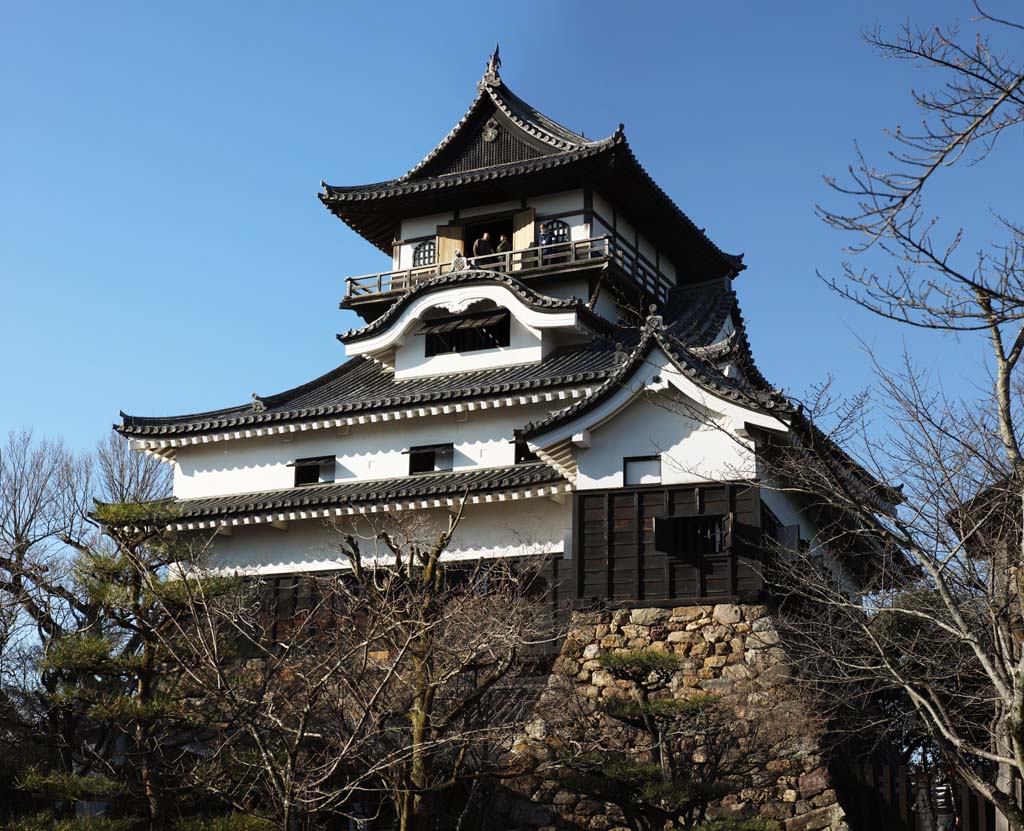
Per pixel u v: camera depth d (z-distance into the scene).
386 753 16.19
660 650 23.77
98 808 23.50
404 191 36.84
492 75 38.56
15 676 23.62
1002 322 10.63
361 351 34.25
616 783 18.97
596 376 28.89
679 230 38.88
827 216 10.67
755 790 21.23
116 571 19.70
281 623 28.23
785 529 25.25
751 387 24.89
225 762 17.89
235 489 32.88
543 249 35.97
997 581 15.10
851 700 23.17
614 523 25.38
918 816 19.09
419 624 15.80
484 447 30.72
